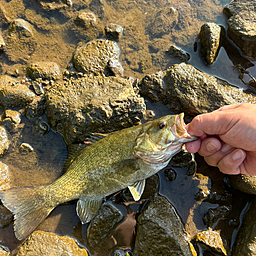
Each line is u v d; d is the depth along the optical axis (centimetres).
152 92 44
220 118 33
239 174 40
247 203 41
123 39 49
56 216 39
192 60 49
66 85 42
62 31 48
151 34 50
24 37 46
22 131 42
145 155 37
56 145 42
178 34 51
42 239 36
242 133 33
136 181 39
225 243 38
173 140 37
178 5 53
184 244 36
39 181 40
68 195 37
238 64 49
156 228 37
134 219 39
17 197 36
